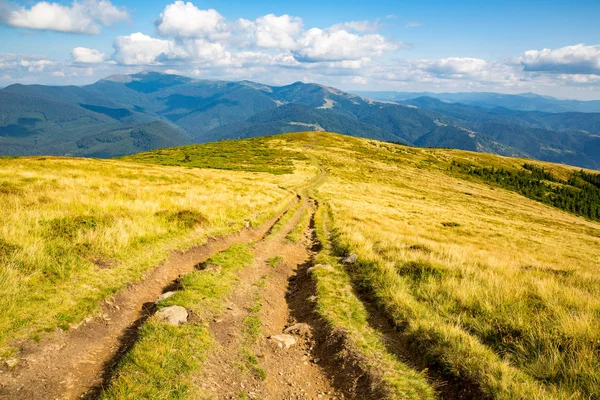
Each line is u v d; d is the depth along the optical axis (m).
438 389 7.11
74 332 7.54
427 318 9.54
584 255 34.75
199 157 101.69
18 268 9.00
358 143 179.12
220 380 6.77
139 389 5.83
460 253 18.45
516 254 26.72
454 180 121.50
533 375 7.25
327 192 53.81
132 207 17.48
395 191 72.06
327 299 11.29
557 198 144.12
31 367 6.14
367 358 7.85
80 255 10.76
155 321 8.08
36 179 23.27
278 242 20.33
